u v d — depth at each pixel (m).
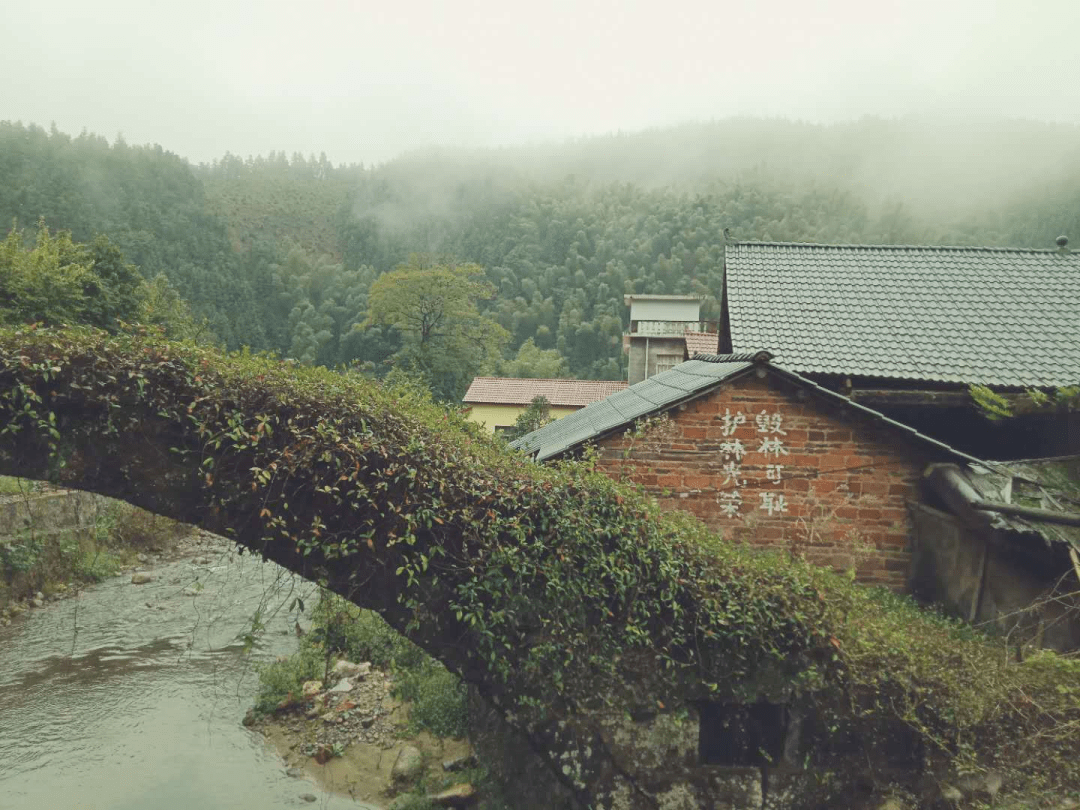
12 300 17.78
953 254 12.30
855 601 5.66
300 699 8.91
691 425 7.78
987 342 9.95
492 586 5.04
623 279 84.94
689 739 5.29
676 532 5.55
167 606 12.12
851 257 12.23
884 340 9.93
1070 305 10.89
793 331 10.09
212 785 7.27
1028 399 8.61
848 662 5.25
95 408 4.61
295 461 4.70
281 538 4.88
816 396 7.62
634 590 5.19
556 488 5.32
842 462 7.66
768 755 5.36
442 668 8.79
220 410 4.68
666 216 106.00
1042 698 5.22
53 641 10.66
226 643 10.73
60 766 7.52
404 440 5.09
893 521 7.62
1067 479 7.05
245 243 115.69
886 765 5.34
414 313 43.91
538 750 5.25
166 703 8.96
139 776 7.39
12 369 4.38
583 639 5.18
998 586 6.43
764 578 5.51
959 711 5.20
